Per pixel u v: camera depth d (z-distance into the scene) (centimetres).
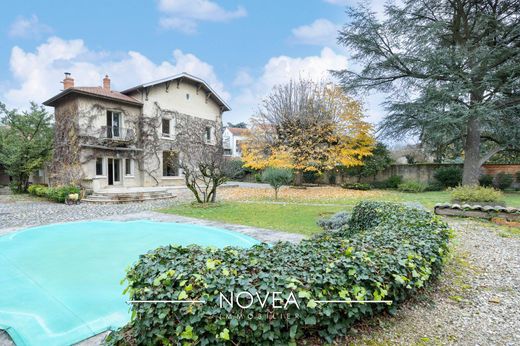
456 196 889
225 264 226
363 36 1380
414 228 373
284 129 1795
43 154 1727
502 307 291
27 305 396
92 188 1417
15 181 1711
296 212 973
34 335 307
